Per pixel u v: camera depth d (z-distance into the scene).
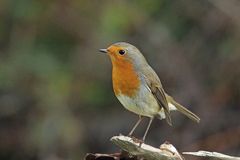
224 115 14.86
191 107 14.84
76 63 15.30
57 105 15.13
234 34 15.01
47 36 15.56
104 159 7.62
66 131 14.95
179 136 14.77
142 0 15.45
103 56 15.27
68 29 15.50
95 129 15.33
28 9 15.53
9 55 15.39
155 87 9.11
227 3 15.05
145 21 15.29
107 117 15.44
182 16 15.53
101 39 15.22
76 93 15.26
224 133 14.54
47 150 14.97
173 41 15.35
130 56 8.90
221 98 14.86
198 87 14.90
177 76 15.01
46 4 15.55
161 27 15.40
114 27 15.09
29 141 15.22
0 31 15.61
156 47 15.20
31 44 15.46
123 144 7.52
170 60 15.11
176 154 7.58
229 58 14.95
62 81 15.16
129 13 15.17
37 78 15.23
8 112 15.45
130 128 15.33
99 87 15.37
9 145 15.53
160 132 15.01
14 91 15.40
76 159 14.91
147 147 7.62
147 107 9.09
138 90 8.98
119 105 15.49
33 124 15.20
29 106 15.36
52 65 15.26
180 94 14.86
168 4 15.56
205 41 15.35
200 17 15.44
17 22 15.59
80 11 15.49
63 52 15.50
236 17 15.01
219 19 15.20
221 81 14.96
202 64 15.16
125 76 8.92
